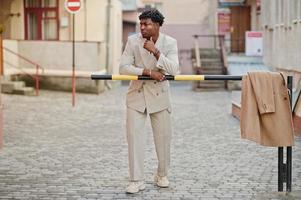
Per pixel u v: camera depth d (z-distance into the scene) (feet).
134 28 135.74
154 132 25.81
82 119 51.60
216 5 130.82
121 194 24.98
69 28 85.71
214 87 90.74
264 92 23.94
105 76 24.52
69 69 80.94
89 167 30.71
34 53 81.41
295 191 25.45
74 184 26.81
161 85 25.13
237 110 52.65
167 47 24.98
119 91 86.94
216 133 43.68
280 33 65.98
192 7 134.92
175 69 24.27
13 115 53.83
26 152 35.09
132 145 25.07
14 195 24.76
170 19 135.44
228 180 27.71
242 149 36.40
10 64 80.18
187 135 42.60
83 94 79.15
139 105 24.94
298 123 41.09
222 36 98.89
